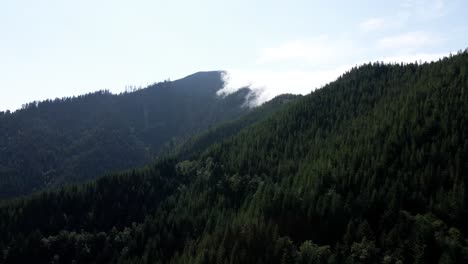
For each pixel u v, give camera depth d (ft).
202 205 533.14
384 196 394.52
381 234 354.33
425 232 334.44
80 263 504.43
